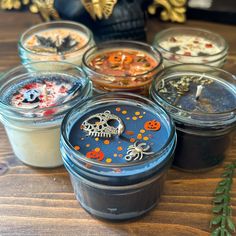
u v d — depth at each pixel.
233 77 0.24
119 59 0.28
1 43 0.34
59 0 0.31
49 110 0.22
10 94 0.24
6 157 0.25
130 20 0.31
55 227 0.21
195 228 0.21
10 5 0.39
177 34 0.32
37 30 0.31
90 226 0.21
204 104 0.23
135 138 0.21
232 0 0.36
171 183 0.23
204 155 0.23
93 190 0.20
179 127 0.22
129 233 0.21
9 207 0.22
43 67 0.26
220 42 0.30
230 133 0.23
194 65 0.26
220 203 0.22
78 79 0.25
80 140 0.21
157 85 0.24
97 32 0.32
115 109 0.23
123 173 0.19
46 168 0.24
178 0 0.36
